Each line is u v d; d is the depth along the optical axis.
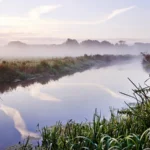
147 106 5.30
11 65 25.97
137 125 5.18
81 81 24.25
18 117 10.23
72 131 5.67
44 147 5.79
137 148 4.17
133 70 38.03
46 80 25.05
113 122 5.75
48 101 13.85
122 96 15.07
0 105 12.70
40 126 8.88
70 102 13.48
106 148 4.41
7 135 7.73
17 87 19.69
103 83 22.39
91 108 11.81
